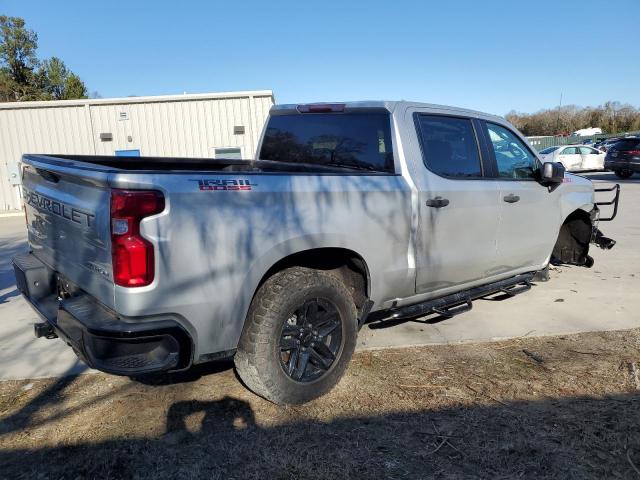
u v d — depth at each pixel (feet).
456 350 13.80
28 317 17.19
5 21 127.03
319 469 8.77
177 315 8.71
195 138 61.98
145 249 8.21
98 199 8.61
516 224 15.74
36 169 11.16
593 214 20.54
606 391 11.36
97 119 61.31
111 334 8.22
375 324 13.71
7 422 10.31
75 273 9.80
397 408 10.74
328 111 13.93
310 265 12.05
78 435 9.82
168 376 12.32
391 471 8.71
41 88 131.54
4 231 41.19
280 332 10.14
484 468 8.78
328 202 10.69
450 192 13.30
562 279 21.31
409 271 12.53
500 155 15.56
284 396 10.43
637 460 8.92
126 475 8.66
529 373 12.32
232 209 9.20
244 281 9.41
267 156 15.66
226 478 8.57
